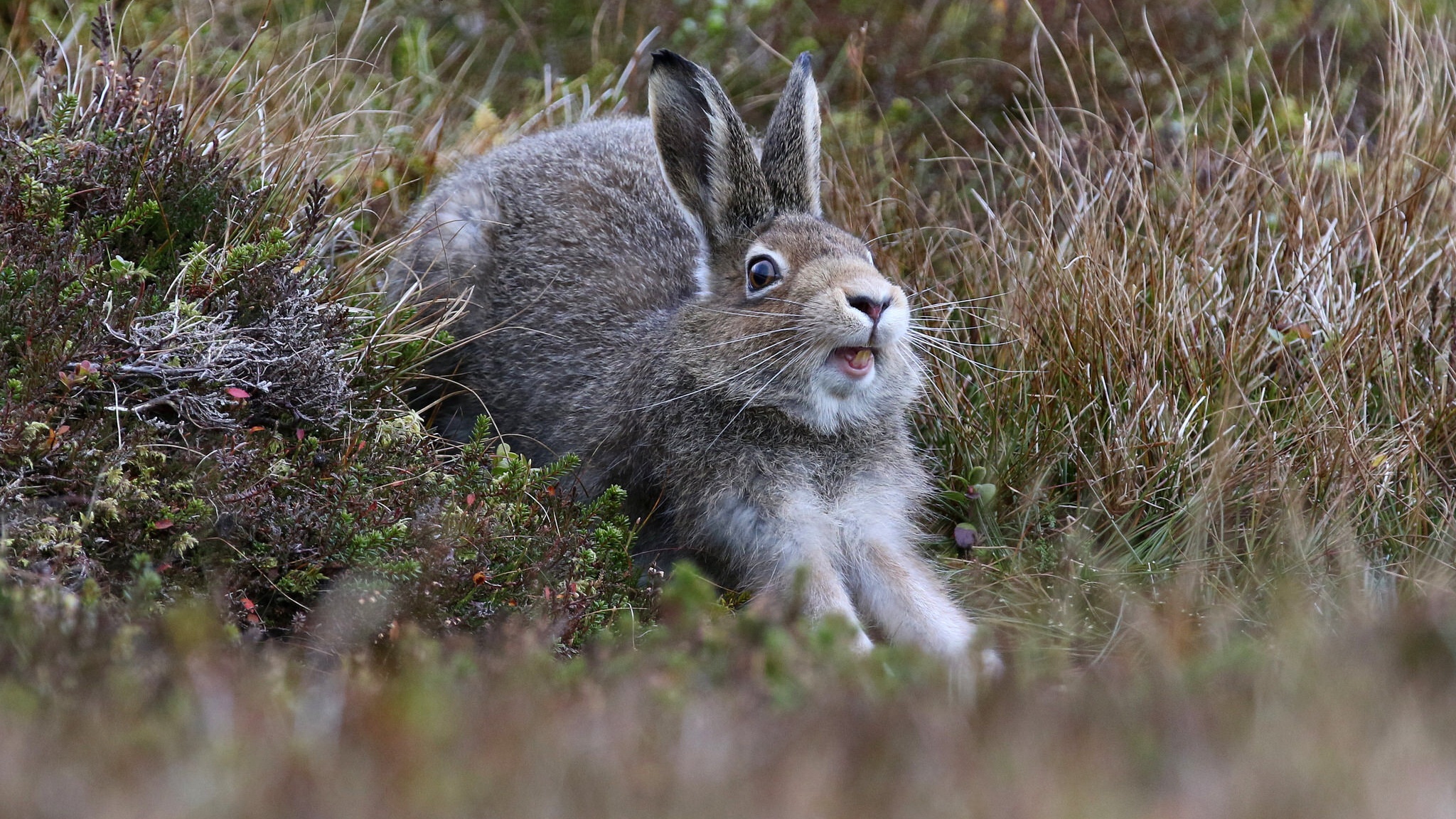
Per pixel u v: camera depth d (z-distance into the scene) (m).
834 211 13.65
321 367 9.55
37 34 13.95
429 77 15.17
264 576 8.59
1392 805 5.10
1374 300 11.81
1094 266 11.96
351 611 8.23
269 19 15.10
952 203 14.18
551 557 9.37
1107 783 5.45
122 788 5.08
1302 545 10.00
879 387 10.48
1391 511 10.74
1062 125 15.38
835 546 10.55
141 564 7.86
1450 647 6.96
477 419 11.14
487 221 12.40
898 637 10.46
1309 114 14.02
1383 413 11.55
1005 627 10.22
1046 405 11.82
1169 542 10.88
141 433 8.59
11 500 7.96
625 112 15.63
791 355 10.01
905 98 15.98
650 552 10.79
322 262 11.47
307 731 5.77
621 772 5.39
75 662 6.30
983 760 5.59
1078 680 7.66
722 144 10.45
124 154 10.27
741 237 10.57
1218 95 15.11
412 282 12.12
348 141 13.77
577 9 16.89
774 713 6.21
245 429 9.09
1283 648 7.23
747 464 10.35
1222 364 11.67
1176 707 6.16
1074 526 10.90
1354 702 6.14
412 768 5.28
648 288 11.61
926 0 17.03
